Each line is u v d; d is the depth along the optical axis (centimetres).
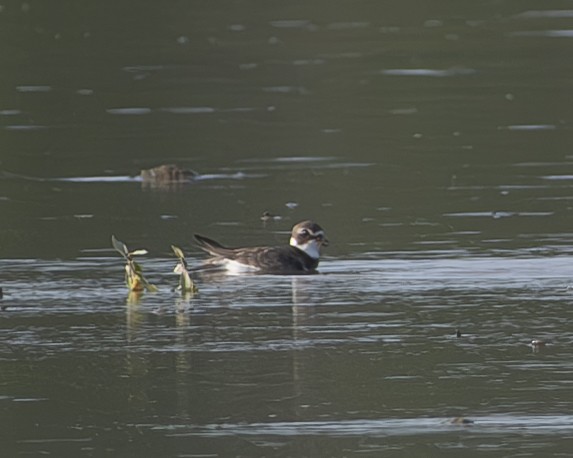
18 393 1091
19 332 1252
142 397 1077
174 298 1374
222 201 1845
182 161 2103
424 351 1181
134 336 1238
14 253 1562
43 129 2333
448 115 2394
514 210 1747
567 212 1731
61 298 1373
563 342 1201
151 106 2509
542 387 1084
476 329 1247
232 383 1102
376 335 1233
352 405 1048
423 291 1386
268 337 1230
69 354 1186
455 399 1061
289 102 2527
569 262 1488
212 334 1240
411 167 2023
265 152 2155
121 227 1698
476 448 966
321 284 1429
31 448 978
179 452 966
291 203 1819
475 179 1934
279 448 970
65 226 1703
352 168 2030
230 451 966
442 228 1661
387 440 982
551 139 2191
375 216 1734
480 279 1428
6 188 1934
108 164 2089
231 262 1505
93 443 985
